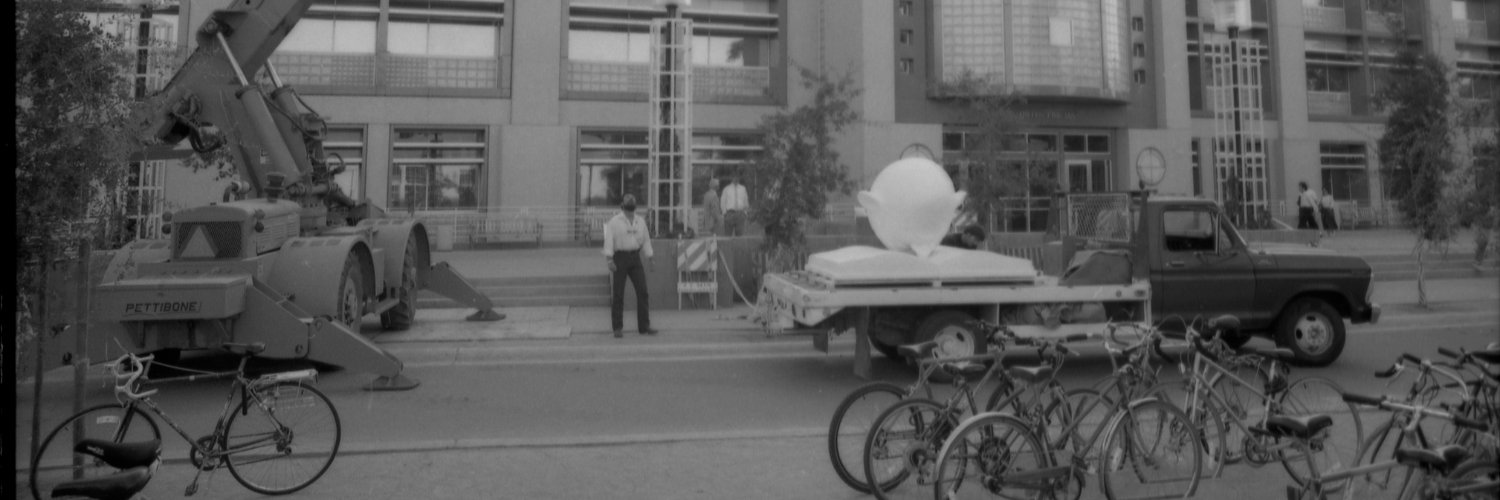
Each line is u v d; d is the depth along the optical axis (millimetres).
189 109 10508
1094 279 9109
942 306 8891
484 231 23297
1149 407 4996
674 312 14211
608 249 11711
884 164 23594
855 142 23688
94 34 5129
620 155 24781
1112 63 24812
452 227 22875
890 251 8922
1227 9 29031
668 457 5895
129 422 4977
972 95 18984
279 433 5258
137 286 7867
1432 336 11781
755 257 15258
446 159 23844
